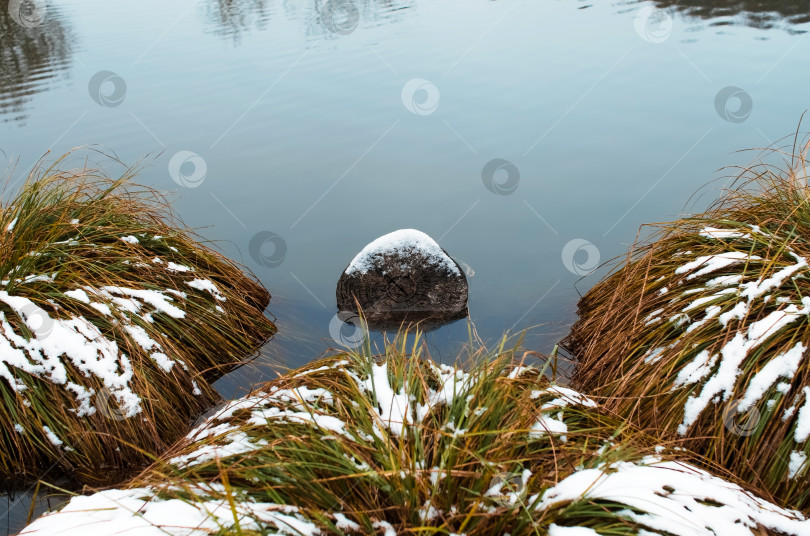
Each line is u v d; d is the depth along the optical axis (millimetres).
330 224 8977
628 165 9891
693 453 4055
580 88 13086
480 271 7719
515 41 16797
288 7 23406
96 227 6215
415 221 8883
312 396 4121
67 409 4902
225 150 11359
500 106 12461
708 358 4504
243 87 14508
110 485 4672
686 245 5668
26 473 4773
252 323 6633
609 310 5715
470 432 3506
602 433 3904
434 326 6785
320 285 7688
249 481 3404
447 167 10320
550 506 3088
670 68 13734
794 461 3969
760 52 14180
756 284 4668
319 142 11477
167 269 6324
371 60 15883
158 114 13133
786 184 5504
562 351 6117
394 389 4012
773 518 3316
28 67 16922
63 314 5234
